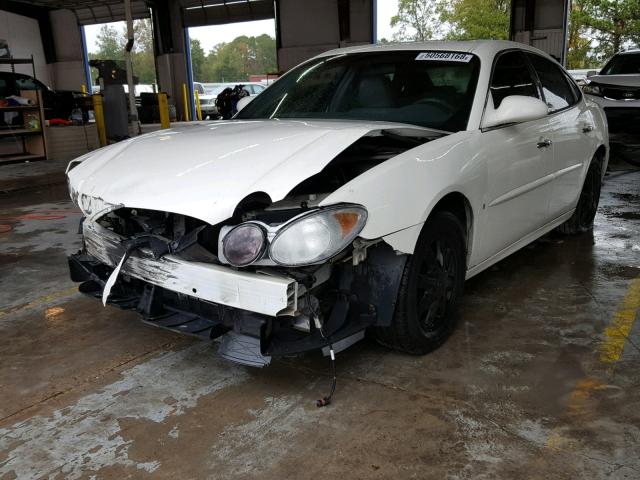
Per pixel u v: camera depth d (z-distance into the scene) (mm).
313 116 3459
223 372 2713
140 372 2738
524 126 3340
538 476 1927
